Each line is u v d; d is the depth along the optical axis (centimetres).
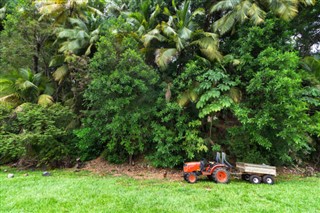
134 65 639
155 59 697
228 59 633
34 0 898
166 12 770
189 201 371
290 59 534
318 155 717
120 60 633
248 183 516
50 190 418
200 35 713
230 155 671
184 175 526
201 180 543
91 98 648
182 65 762
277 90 519
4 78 866
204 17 820
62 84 1024
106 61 630
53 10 915
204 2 812
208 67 653
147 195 401
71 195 390
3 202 352
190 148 604
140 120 660
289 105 507
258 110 573
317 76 708
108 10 1002
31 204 344
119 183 502
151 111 657
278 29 642
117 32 698
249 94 614
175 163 630
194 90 629
